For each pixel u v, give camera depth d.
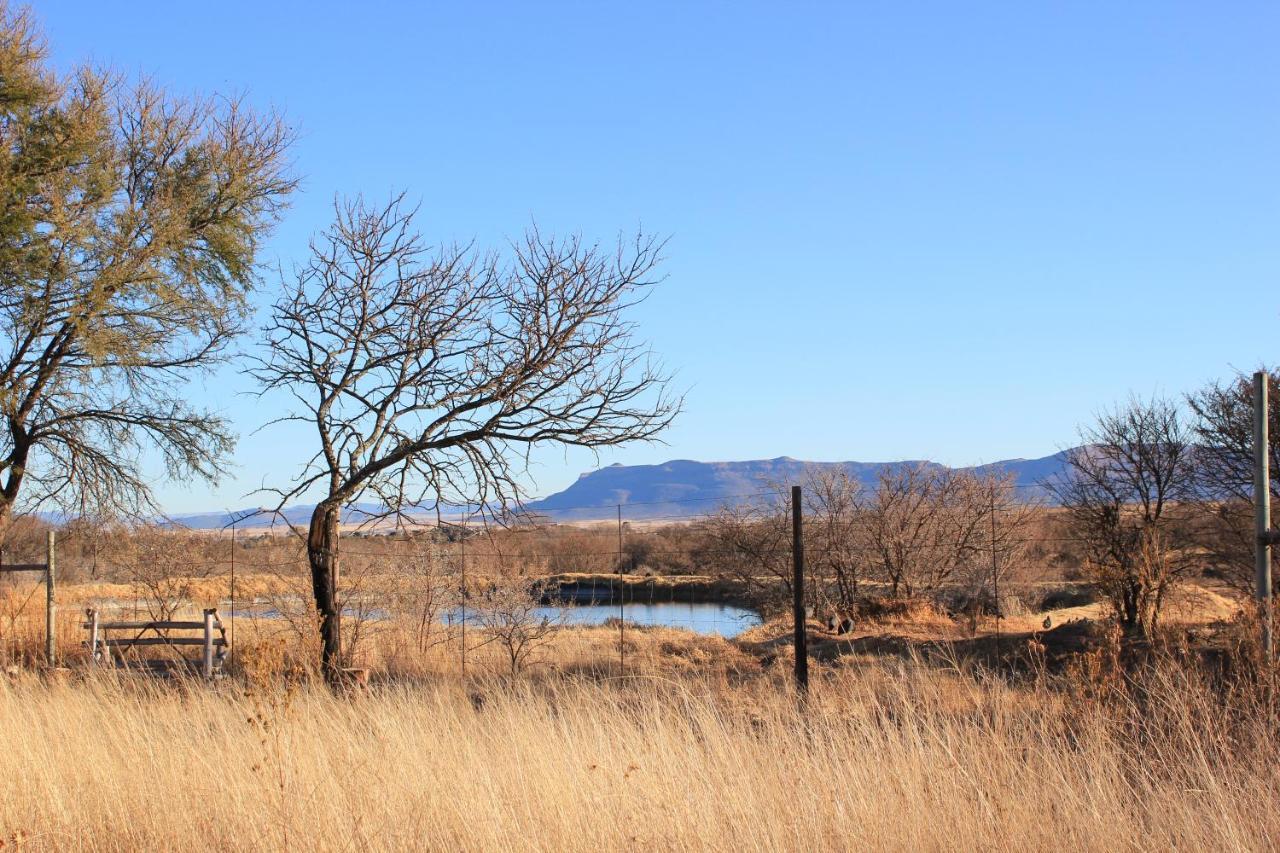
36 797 6.30
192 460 22.20
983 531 29.47
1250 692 7.32
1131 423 19.31
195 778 6.50
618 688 12.40
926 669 10.91
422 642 19.50
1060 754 6.49
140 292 20.73
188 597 24.38
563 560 43.59
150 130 21.39
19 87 19.31
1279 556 12.86
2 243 18.84
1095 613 21.81
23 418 20.58
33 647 18.69
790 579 30.97
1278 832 5.33
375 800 5.94
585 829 5.44
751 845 5.24
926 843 5.20
